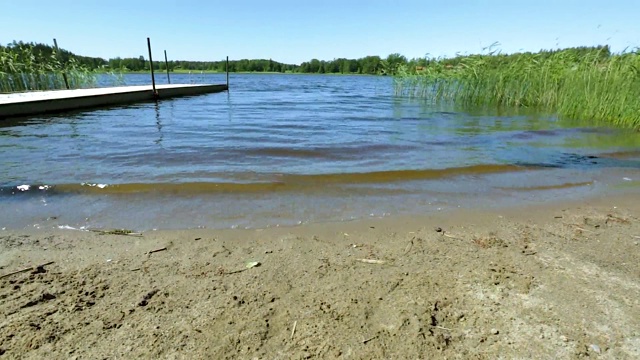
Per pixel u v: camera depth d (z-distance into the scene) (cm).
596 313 204
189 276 244
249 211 370
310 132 871
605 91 1062
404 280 240
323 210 375
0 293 219
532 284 234
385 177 498
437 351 176
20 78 1550
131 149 657
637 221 347
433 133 865
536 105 1407
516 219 353
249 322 197
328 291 227
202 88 2233
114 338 183
